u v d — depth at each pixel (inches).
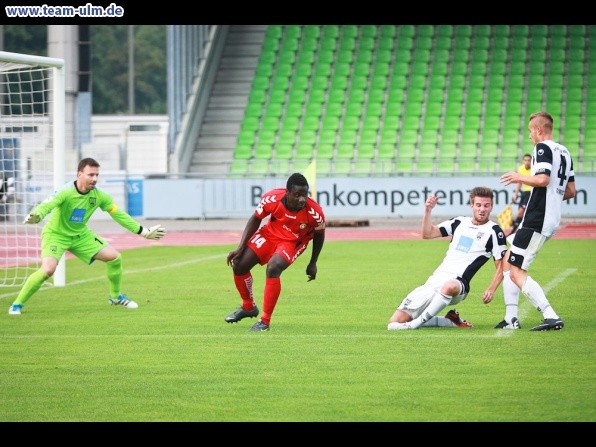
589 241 1717.5
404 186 2187.5
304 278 1187.3
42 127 1936.5
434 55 2741.1
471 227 770.2
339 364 646.5
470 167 2429.9
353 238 1879.9
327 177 2206.0
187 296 1026.7
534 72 2672.2
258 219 774.5
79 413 533.6
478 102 2613.2
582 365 630.5
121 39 4788.4
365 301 970.1
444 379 597.6
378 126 2578.7
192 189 2261.3
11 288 1136.2
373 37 2812.5
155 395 570.3
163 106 4800.7
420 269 1279.5
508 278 778.8
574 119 2536.9
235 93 2743.6
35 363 663.1
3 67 1161.4
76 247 934.4
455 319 793.6
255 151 2566.4
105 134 2898.6
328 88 2701.8
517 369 621.3
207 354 689.0
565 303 928.3
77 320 859.4
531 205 745.0
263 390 578.9
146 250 1646.2
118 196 2359.7
